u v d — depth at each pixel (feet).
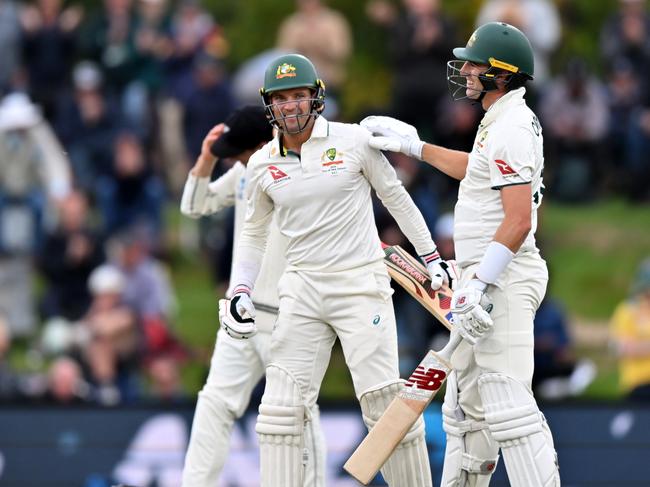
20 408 92.53
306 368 63.16
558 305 118.62
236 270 64.90
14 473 91.61
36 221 134.92
